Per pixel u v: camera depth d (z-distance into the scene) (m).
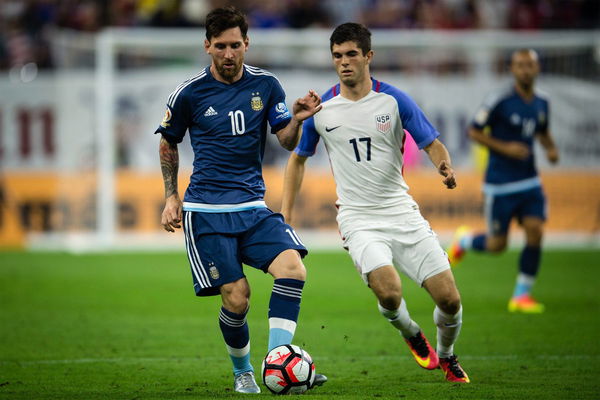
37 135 62.97
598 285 45.94
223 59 20.77
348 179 23.06
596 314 36.22
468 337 30.83
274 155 61.72
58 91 62.31
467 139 63.16
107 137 61.34
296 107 21.00
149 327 33.53
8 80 62.56
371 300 41.22
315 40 61.72
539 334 31.36
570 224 63.69
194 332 32.41
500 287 45.59
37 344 29.75
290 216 23.66
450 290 22.00
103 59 61.09
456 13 75.75
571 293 43.03
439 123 63.25
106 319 35.44
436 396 20.83
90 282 47.19
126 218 63.06
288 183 23.70
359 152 22.83
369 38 22.78
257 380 23.72
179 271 52.03
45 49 72.94
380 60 63.88
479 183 62.84
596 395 21.08
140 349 28.86
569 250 61.94
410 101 22.75
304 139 23.45
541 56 63.25
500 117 37.62
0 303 39.81
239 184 21.20
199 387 22.44
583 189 63.50
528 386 22.30
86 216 62.72
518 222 38.62
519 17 75.88
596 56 63.22
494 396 20.89
